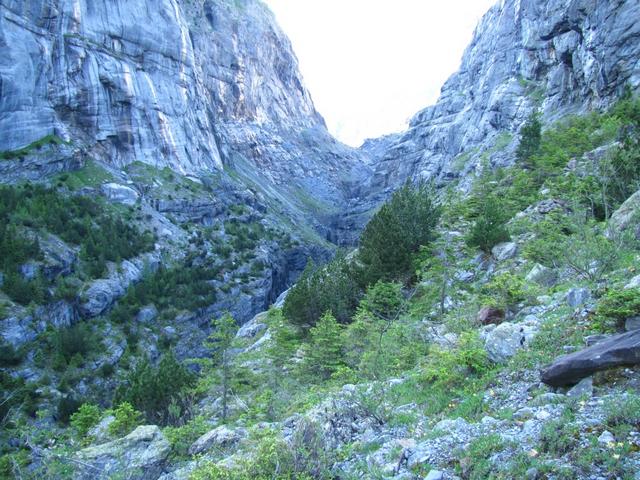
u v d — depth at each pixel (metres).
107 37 150.75
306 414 14.34
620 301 12.17
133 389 28.95
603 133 51.47
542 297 19.02
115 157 142.12
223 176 187.25
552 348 13.02
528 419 9.92
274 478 10.12
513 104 140.12
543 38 116.50
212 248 131.88
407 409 13.77
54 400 61.50
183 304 98.44
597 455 7.67
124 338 83.50
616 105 61.62
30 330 71.75
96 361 73.69
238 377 27.53
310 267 42.25
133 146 148.50
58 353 71.12
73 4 137.38
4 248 80.12
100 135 138.12
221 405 26.55
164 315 93.75
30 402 57.19
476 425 10.63
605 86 82.94
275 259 150.75
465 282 29.77
